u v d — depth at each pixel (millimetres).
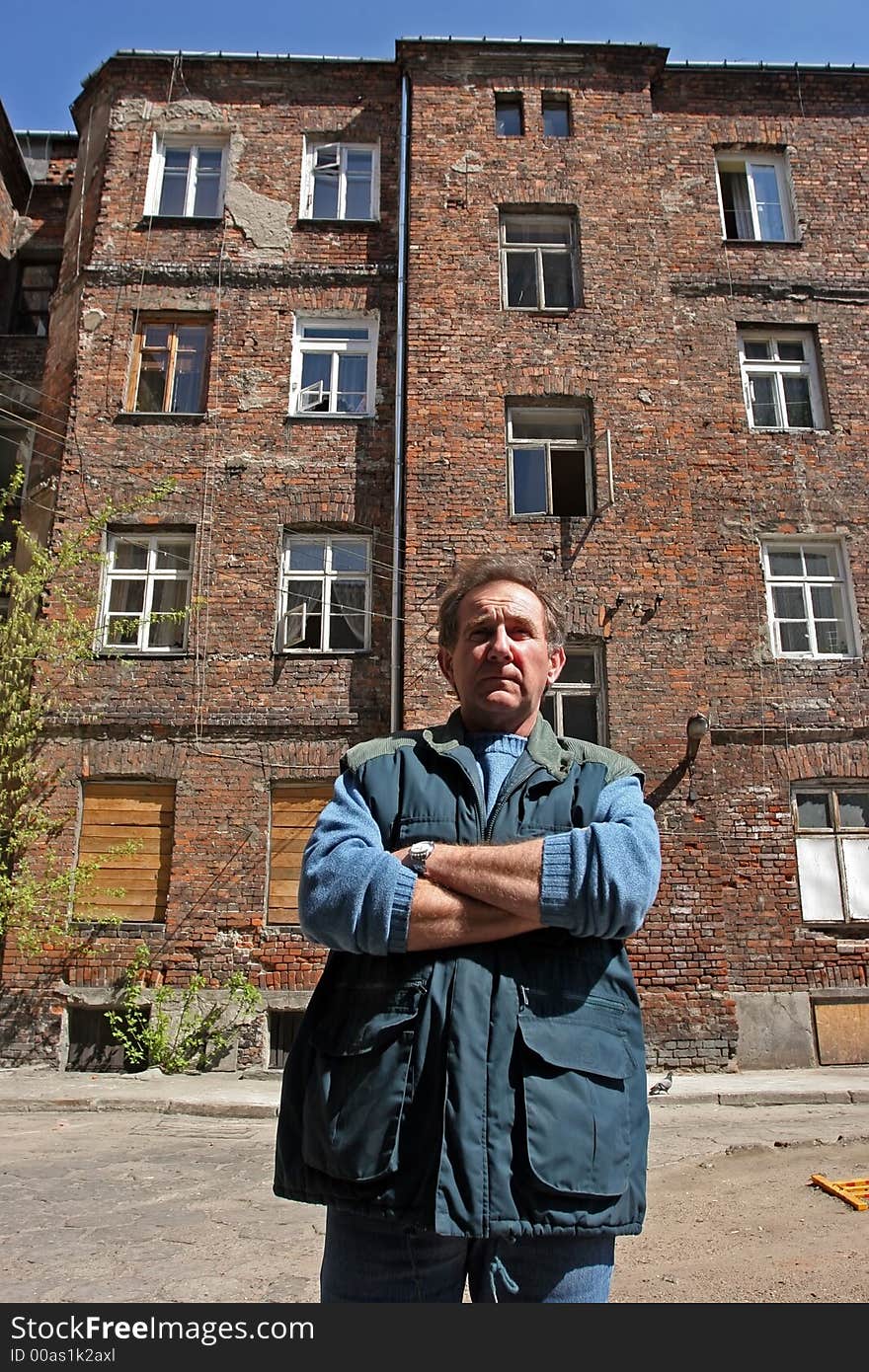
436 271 14016
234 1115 8742
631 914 1824
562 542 12789
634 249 14312
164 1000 11289
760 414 14102
